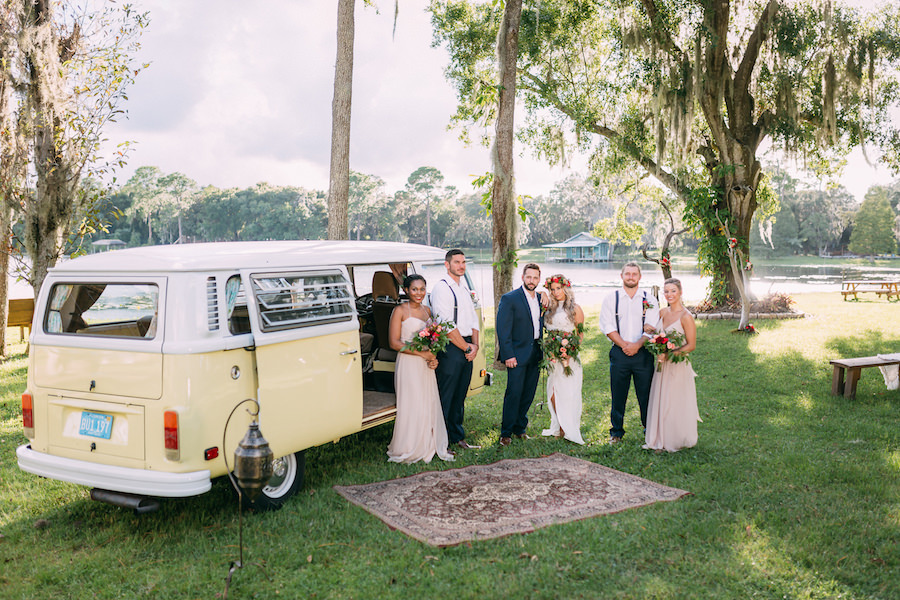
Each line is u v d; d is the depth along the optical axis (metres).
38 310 4.74
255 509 4.86
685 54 16.27
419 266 6.76
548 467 5.92
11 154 10.65
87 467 4.34
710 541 4.29
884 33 16.17
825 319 16.95
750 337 14.16
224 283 4.48
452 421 6.64
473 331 6.61
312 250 5.45
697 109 18.94
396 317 6.20
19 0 9.99
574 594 3.63
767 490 5.20
